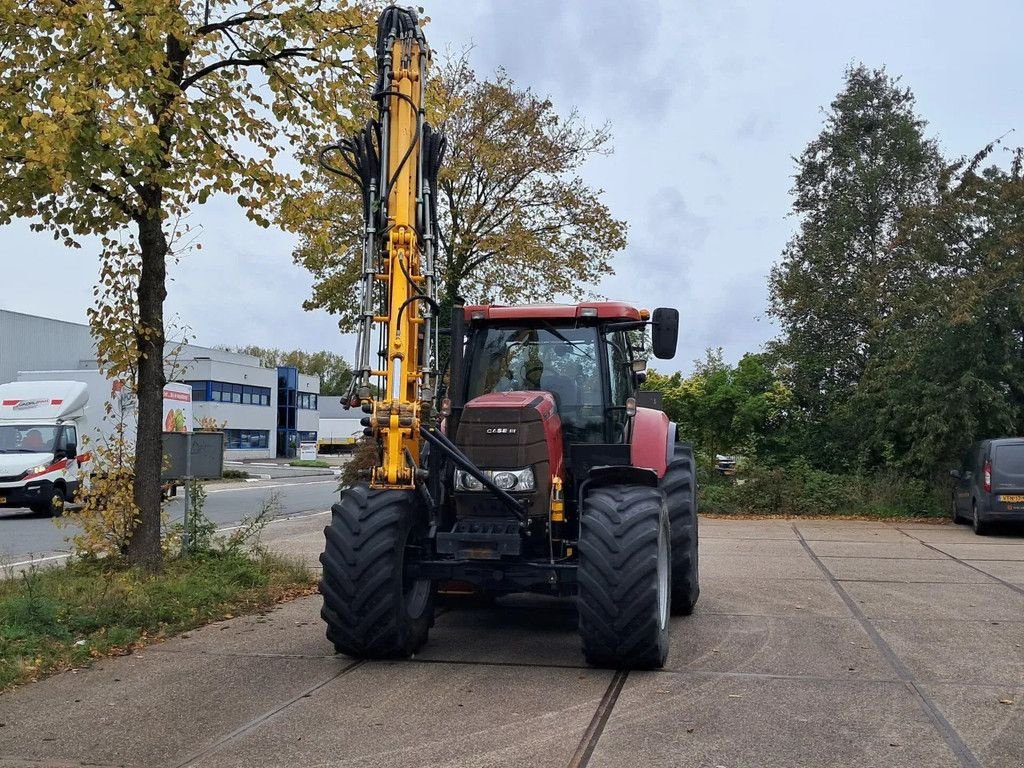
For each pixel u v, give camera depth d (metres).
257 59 9.11
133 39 7.82
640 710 5.30
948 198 20.48
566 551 6.75
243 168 8.82
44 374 24.08
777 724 5.05
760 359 26.47
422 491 6.73
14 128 7.68
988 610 8.61
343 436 88.38
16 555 13.38
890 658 6.62
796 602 9.07
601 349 7.41
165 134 8.66
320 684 5.88
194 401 62.97
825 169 29.05
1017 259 19.05
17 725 5.04
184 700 5.50
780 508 20.94
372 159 6.80
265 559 10.45
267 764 4.43
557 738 4.81
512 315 7.48
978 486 16.27
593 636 6.04
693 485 8.49
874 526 18.23
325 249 9.66
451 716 5.19
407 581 6.78
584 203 21.86
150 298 9.22
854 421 23.02
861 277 26.03
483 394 7.48
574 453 7.07
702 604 8.95
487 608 8.65
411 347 6.61
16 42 7.86
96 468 9.51
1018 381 19.20
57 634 6.84
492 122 21.28
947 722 5.10
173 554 10.10
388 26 6.94
